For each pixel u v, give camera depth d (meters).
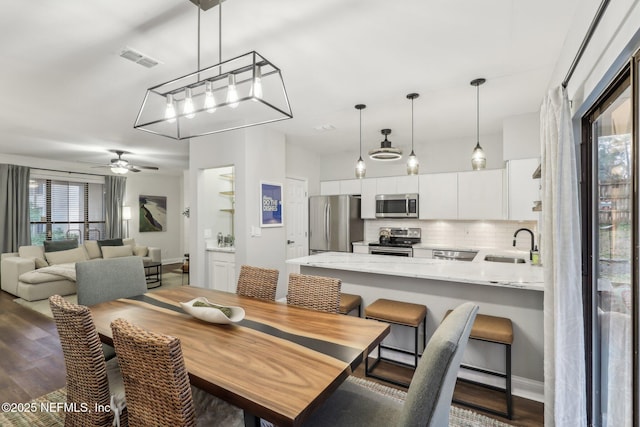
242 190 3.98
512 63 2.49
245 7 1.80
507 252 4.28
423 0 1.75
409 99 3.26
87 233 7.27
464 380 2.45
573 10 1.83
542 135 2.04
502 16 1.89
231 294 2.42
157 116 3.70
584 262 1.88
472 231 4.99
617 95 1.49
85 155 6.02
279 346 1.45
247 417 1.17
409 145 5.30
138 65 2.46
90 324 1.35
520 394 2.27
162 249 8.72
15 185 5.95
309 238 5.69
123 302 2.19
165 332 1.62
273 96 3.20
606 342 1.73
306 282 2.13
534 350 2.25
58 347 3.10
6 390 2.37
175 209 9.07
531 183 3.63
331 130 4.46
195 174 4.44
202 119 3.91
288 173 5.24
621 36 1.19
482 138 4.75
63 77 2.66
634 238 1.21
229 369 1.24
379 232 5.72
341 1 1.76
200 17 1.87
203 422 1.41
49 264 5.49
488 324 2.13
